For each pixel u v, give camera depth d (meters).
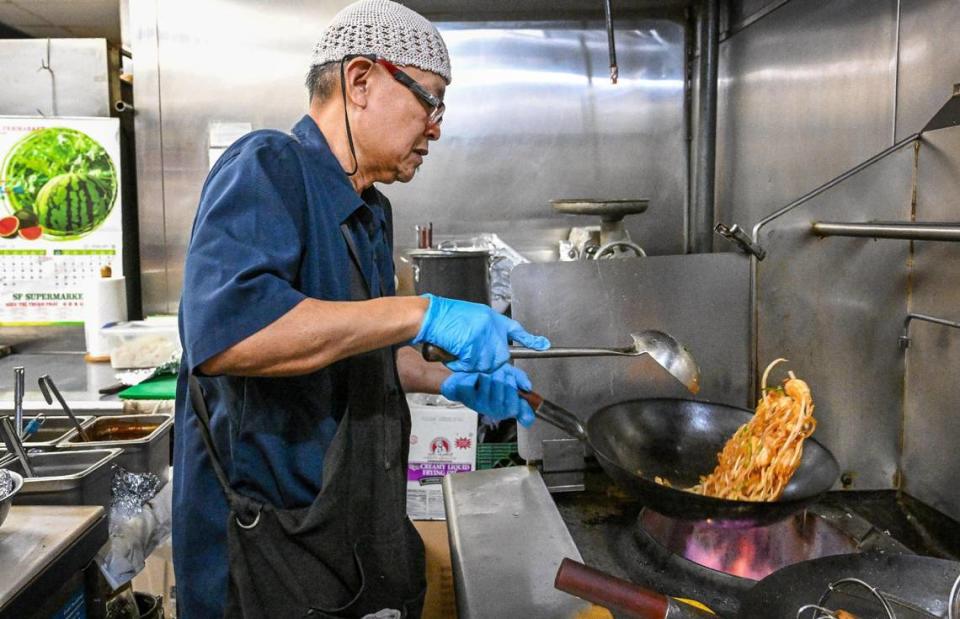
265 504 1.04
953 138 1.47
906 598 0.92
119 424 1.86
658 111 2.74
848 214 1.62
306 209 1.02
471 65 2.69
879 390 1.68
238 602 1.07
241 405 1.02
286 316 0.89
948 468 1.55
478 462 1.97
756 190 2.30
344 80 1.05
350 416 1.08
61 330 2.68
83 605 1.27
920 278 1.61
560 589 0.90
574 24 2.68
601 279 1.62
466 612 1.06
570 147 2.76
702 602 1.14
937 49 1.50
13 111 2.62
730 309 1.65
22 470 1.47
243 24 2.60
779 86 2.13
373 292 1.14
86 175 2.62
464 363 1.01
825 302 1.65
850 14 1.78
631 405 1.50
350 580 1.11
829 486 1.12
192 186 2.69
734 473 1.29
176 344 2.29
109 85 2.62
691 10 2.65
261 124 2.66
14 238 2.62
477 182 2.76
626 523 1.43
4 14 2.90
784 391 1.29
